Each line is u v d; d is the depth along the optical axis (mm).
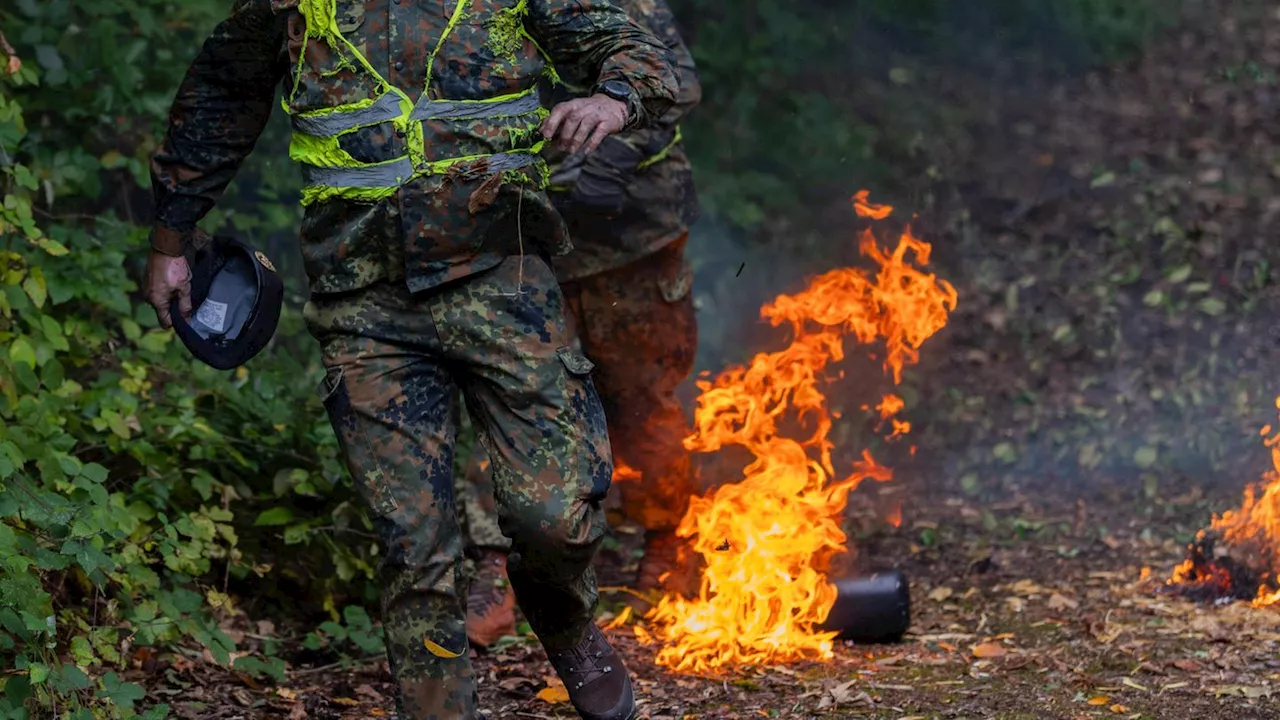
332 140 3357
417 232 3309
